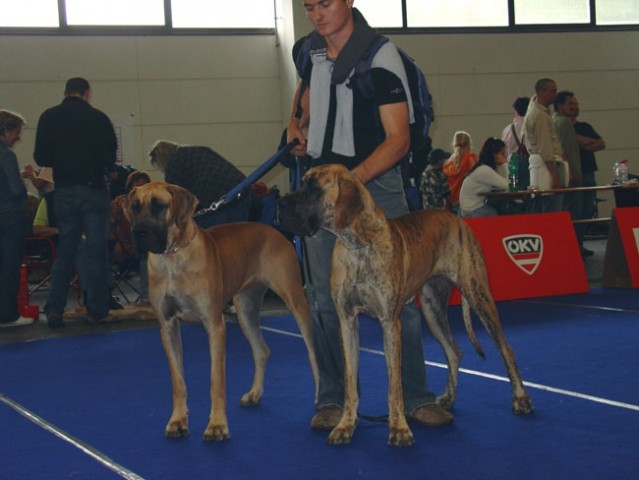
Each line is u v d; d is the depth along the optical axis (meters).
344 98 3.61
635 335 5.61
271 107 12.56
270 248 4.17
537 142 8.87
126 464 3.36
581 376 4.54
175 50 12.16
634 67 13.68
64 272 7.07
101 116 6.94
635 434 3.47
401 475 3.09
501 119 13.16
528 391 4.26
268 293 8.53
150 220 3.49
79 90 6.97
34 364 5.53
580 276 7.77
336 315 3.78
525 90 13.23
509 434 3.55
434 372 4.78
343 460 3.30
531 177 8.95
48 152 6.95
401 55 3.67
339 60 3.56
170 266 3.63
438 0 12.85
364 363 5.11
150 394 4.56
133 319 7.32
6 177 7.02
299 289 4.19
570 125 9.66
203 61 12.28
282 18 12.15
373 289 3.38
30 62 11.58
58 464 3.39
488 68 13.06
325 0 3.53
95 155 6.91
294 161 3.99
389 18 12.70
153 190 3.54
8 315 7.19
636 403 3.95
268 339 6.08
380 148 3.48
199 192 6.41
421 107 3.67
